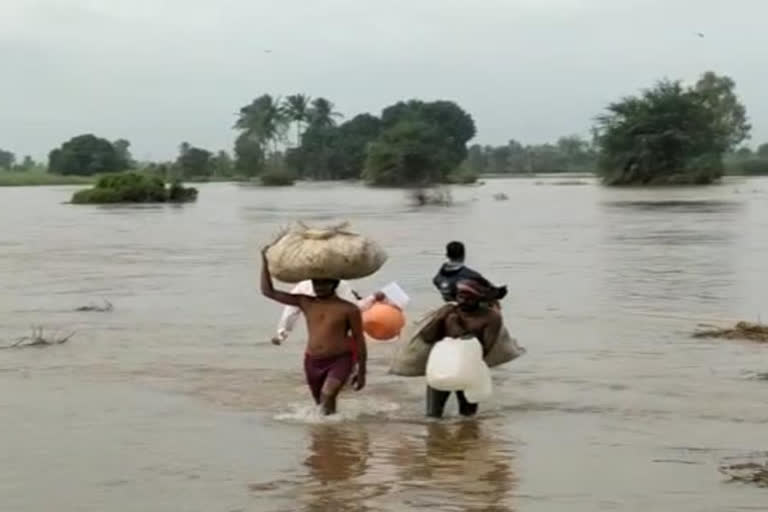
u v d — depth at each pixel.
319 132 171.25
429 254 30.72
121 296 21.17
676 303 19.42
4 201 87.56
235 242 37.41
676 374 12.49
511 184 128.12
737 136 175.25
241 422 10.23
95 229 46.47
